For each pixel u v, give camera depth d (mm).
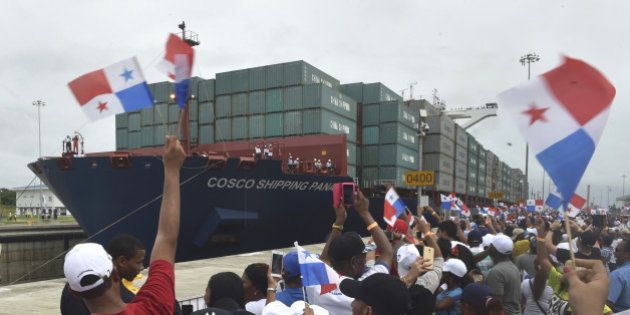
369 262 6336
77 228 29531
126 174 14859
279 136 27922
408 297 2668
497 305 3564
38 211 68000
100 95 2537
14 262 24734
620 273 4805
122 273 3504
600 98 2699
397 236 6379
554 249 5941
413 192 36156
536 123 2799
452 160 48000
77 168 15172
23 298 9906
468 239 8953
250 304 4031
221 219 15969
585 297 2445
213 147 26750
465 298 3707
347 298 3406
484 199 69812
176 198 2396
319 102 26875
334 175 22594
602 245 9883
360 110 35719
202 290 10906
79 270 1930
